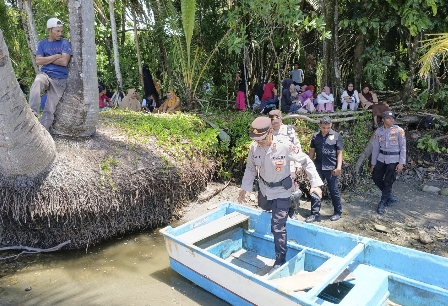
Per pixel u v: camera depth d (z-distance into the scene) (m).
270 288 3.48
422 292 3.71
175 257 4.51
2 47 3.95
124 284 4.44
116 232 5.59
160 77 11.34
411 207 6.23
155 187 5.77
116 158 5.59
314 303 3.19
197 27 9.74
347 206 6.36
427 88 8.95
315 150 5.84
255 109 9.58
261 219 5.09
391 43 9.73
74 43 5.36
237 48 8.34
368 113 8.16
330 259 4.12
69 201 4.91
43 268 4.83
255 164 4.27
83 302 4.10
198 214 6.39
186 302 4.09
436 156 7.82
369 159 7.50
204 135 7.20
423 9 7.95
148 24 10.55
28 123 4.47
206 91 10.28
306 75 11.12
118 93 10.33
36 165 4.73
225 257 4.98
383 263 4.21
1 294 4.25
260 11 7.91
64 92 5.52
